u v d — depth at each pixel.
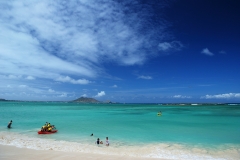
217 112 66.50
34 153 12.20
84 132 23.45
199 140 19.09
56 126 28.69
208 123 33.28
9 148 13.65
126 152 14.62
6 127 26.64
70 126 28.72
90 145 16.80
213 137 20.59
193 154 14.24
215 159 13.05
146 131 24.52
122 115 52.91
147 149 15.63
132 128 27.17
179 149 15.71
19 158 10.81
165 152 14.77
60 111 69.12
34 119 38.19
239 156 13.83
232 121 36.66
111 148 15.88
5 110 70.06
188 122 35.09
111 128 26.94
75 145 16.59
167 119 40.84
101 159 11.18
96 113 60.66
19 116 45.00
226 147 16.38
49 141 18.00
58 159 10.87
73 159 10.95
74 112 64.38
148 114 57.38
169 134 22.36
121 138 20.09
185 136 21.19
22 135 20.92
